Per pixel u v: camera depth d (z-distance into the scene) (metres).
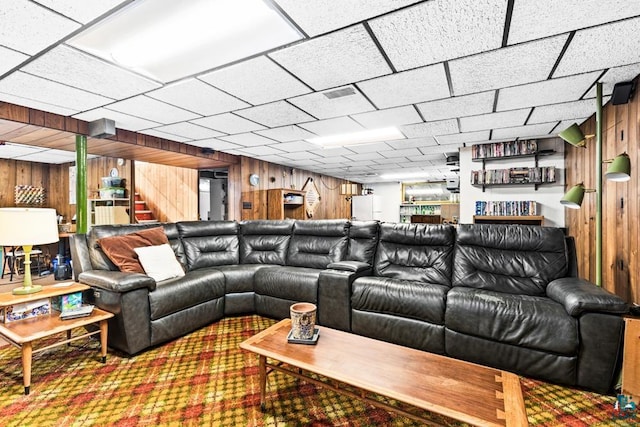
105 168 6.12
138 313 2.33
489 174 4.71
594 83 2.45
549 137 4.37
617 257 2.56
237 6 1.54
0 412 1.67
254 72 2.26
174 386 1.92
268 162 6.41
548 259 2.45
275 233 3.83
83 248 2.78
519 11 1.56
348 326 2.66
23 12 1.55
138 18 1.62
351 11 1.57
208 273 3.04
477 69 2.23
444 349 2.26
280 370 1.74
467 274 2.64
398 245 3.08
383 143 4.69
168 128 3.80
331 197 8.90
